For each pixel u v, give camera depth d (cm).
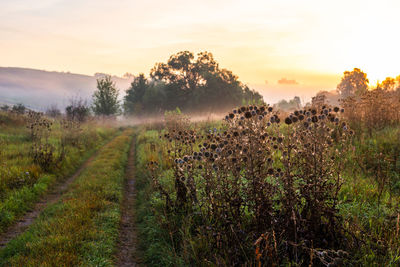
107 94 4334
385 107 1072
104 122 4284
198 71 6788
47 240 511
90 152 1766
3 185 824
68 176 1163
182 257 424
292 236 346
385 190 575
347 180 610
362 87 1251
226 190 430
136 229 629
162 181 831
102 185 921
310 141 374
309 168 371
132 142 2555
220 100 5812
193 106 6050
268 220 362
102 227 591
